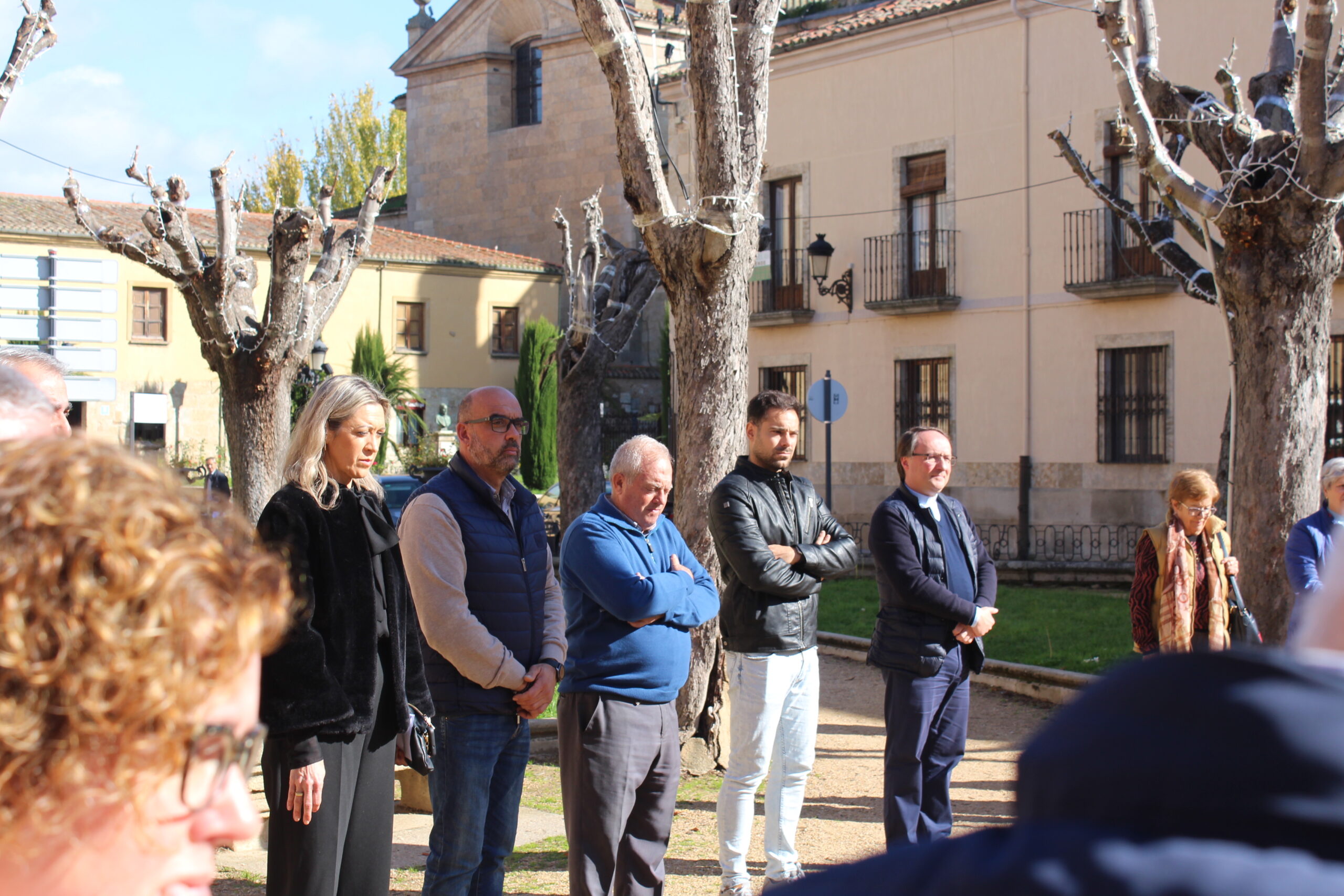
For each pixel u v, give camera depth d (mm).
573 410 17078
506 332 39250
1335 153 6715
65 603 1109
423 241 39906
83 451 1221
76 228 32281
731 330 7684
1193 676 993
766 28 7727
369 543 4113
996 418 22375
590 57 40531
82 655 1103
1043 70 21578
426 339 37781
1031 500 21891
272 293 10539
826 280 24812
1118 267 20750
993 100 22234
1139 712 995
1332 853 892
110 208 34438
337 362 36375
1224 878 890
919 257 23578
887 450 23969
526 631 4684
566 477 17078
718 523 5328
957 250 22812
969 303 22656
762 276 19906
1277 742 916
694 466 7730
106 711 1113
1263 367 7102
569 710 4711
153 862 1201
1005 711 10078
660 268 7719
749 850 6332
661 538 5039
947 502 5754
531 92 42906
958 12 22469
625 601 4598
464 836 4531
